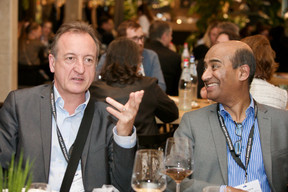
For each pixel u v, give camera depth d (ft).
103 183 5.36
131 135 5.08
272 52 7.61
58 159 5.48
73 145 5.37
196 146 5.92
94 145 5.44
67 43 5.40
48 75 22.18
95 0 29.45
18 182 3.53
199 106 10.81
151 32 15.60
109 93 8.22
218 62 5.72
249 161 5.73
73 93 5.46
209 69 5.82
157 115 9.35
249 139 5.81
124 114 4.94
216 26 14.08
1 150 5.48
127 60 8.59
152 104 8.79
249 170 5.71
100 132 5.53
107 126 5.61
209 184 5.53
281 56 22.54
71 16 26.86
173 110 9.27
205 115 6.09
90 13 28.99
